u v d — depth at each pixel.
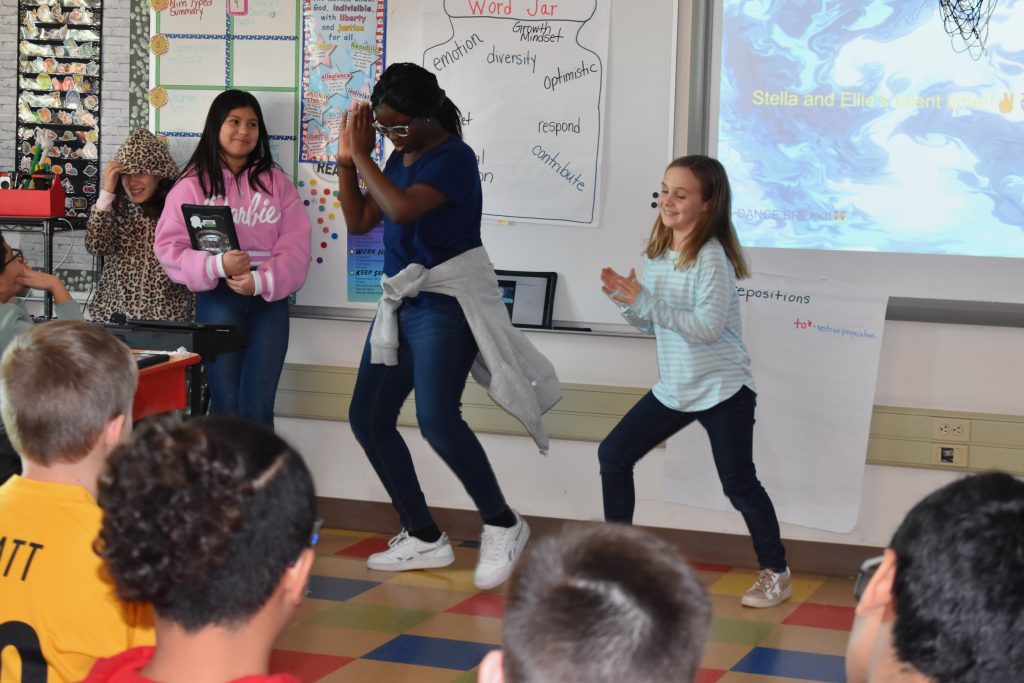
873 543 3.86
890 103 3.72
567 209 3.96
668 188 3.37
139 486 1.04
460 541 4.22
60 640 1.46
